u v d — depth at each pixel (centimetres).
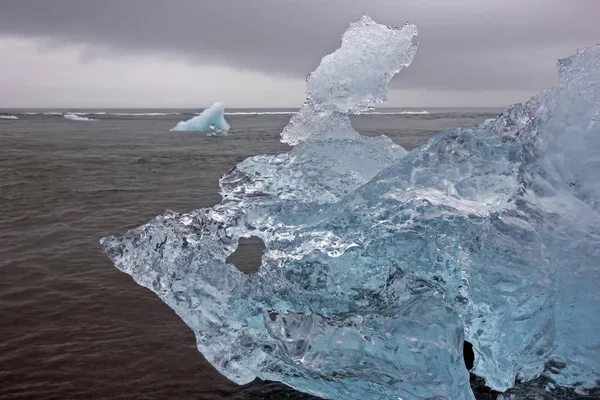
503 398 237
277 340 234
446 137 273
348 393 228
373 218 257
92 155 1291
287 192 348
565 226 258
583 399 236
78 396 239
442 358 207
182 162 1151
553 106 278
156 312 333
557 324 255
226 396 242
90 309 337
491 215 244
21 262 432
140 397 240
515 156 269
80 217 603
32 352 280
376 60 399
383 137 394
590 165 272
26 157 1224
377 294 255
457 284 238
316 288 259
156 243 278
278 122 3731
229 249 291
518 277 231
